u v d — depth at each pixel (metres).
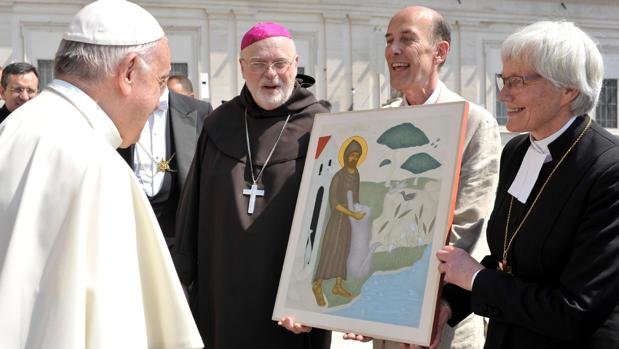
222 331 3.26
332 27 19.38
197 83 18.56
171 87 6.31
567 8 21.28
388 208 2.86
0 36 17.16
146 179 4.28
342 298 2.88
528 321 2.26
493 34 20.75
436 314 2.64
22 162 1.82
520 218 2.42
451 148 2.74
